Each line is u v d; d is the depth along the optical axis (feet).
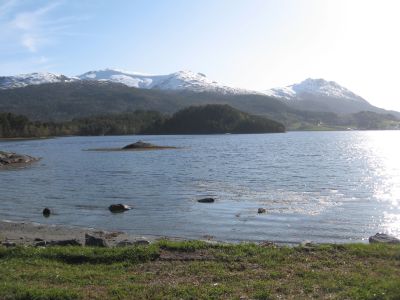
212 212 98.84
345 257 49.57
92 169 209.36
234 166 214.69
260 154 296.51
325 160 247.91
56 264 48.21
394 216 91.86
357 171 186.80
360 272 43.93
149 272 45.16
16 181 165.68
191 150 346.74
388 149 349.00
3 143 515.09
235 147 380.37
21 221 93.71
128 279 42.86
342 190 130.82
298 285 40.06
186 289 39.27
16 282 41.60
